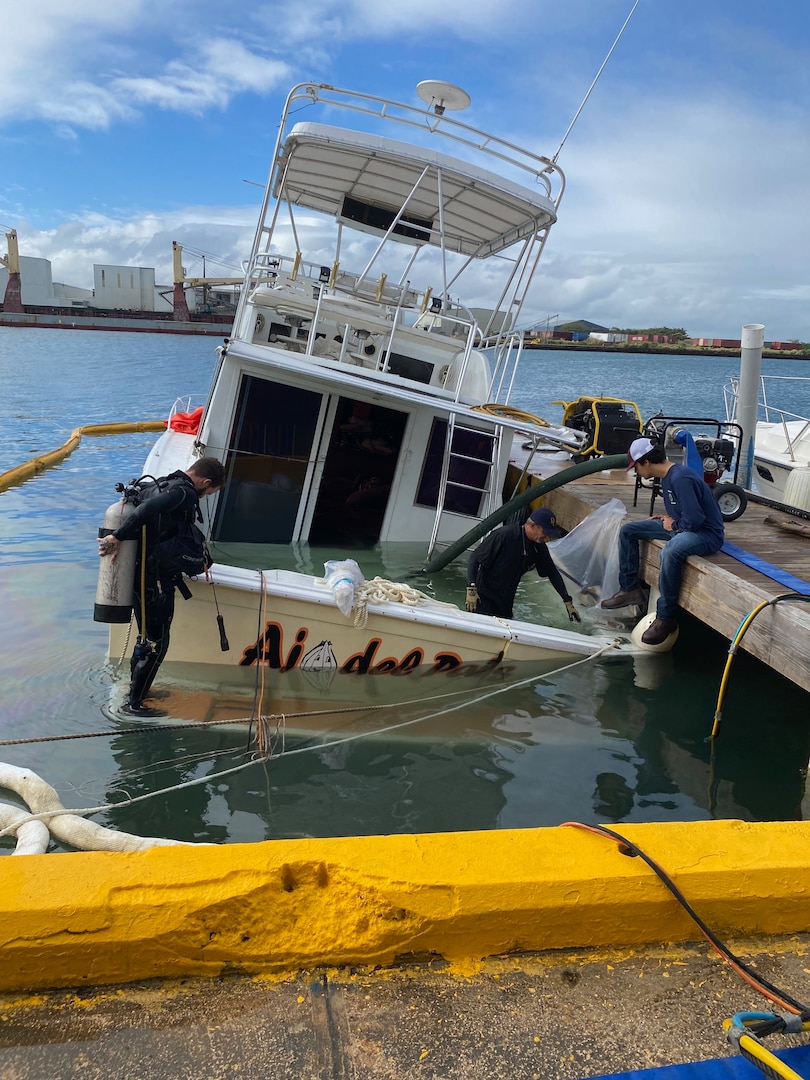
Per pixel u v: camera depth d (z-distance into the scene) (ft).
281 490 28.04
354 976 7.34
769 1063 5.85
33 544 29.04
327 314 30.99
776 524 26.35
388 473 29.99
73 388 93.61
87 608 22.11
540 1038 6.73
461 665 18.89
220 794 13.43
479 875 7.64
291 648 17.47
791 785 15.06
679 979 7.47
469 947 7.59
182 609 16.83
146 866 7.48
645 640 21.45
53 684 16.99
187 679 17.20
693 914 7.58
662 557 21.13
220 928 7.22
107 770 13.93
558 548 27.32
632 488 33.32
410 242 37.96
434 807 13.42
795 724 17.92
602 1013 7.03
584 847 8.24
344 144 27.99
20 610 21.79
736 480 33.14
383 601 17.72
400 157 28.50
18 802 12.40
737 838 8.55
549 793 14.23
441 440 29.17
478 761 15.24
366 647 17.93
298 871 7.64
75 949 6.90
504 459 29.43
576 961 7.64
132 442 55.21
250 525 28.04
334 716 16.61
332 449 29.81
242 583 16.72
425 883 7.46
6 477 39.14
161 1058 6.36
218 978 7.25
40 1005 6.85
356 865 7.65
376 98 28.25
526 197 29.60
